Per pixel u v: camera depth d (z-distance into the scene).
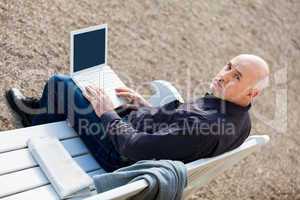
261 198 4.82
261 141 3.15
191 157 2.82
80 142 3.25
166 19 6.38
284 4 9.15
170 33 6.21
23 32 4.63
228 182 4.78
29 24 4.77
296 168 5.61
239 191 4.74
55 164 2.85
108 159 3.12
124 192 2.36
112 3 5.93
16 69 4.23
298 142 6.11
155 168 2.57
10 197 2.62
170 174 2.56
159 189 2.50
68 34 4.99
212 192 4.52
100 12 5.64
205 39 6.59
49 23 4.95
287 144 5.93
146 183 2.47
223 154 2.90
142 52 5.58
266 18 8.26
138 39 5.72
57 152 2.95
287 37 8.30
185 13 6.77
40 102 3.56
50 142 3.00
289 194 5.12
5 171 2.77
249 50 7.12
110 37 5.44
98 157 3.16
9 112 3.76
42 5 5.10
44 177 2.81
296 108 6.79
